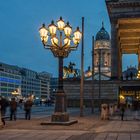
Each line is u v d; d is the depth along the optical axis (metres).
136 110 64.19
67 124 26.95
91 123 30.64
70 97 95.12
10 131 22.42
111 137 19.38
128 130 23.95
